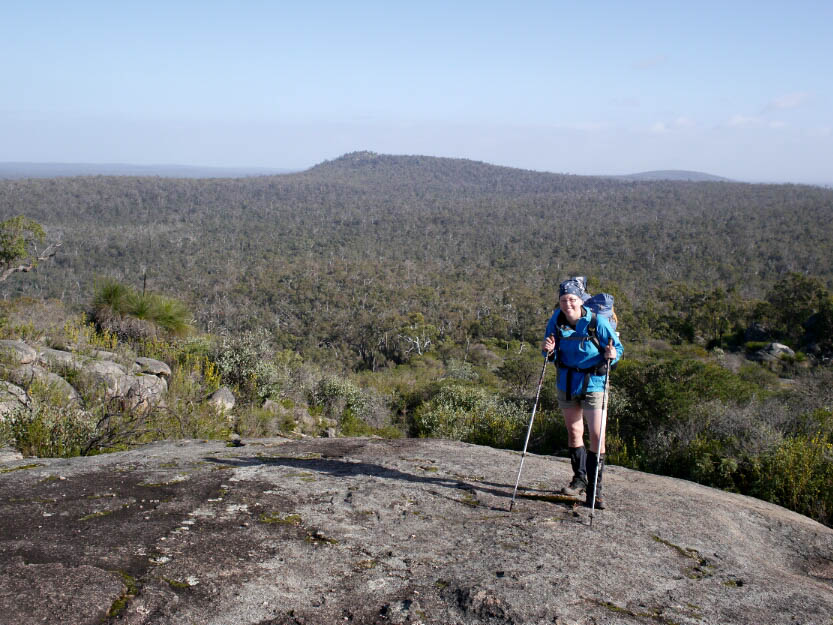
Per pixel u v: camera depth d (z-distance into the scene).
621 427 9.52
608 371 3.61
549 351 3.70
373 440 5.33
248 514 3.10
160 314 12.16
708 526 3.46
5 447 5.45
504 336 75.38
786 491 5.38
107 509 3.08
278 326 82.56
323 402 12.53
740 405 9.24
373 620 2.18
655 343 51.75
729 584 2.72
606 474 4.41
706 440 6.94
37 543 2.59
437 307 89.56
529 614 2.22
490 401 13.10
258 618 2.14
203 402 8.72
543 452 8.61
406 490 3.67
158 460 4.15
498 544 2.91
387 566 2.62
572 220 196.88
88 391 7.71
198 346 11.73
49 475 3.66
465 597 2.34
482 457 4.72
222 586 2.33
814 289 52.00
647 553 2.96
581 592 2.45
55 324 10.95
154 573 2.38
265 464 4.13
